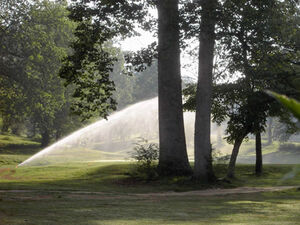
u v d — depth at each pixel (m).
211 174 23.41
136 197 16.31
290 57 22.50
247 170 31.59
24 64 47.94
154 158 25.47
